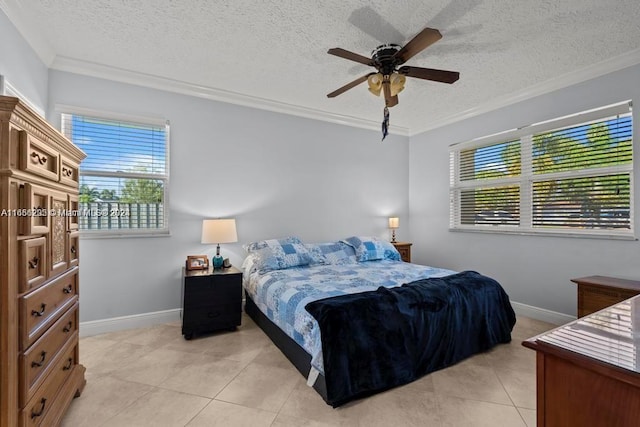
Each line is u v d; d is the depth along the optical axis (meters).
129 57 2.70
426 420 1.68
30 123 1.31
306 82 3.19
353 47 2.50
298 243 3.54
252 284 3.09
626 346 0.80
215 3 2.00
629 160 2.70
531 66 2.80
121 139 3.01
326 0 1.96
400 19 2.14
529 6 2.00
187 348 2.57
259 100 3.62
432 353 2.17
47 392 1.48
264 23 2.21
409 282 2.59
